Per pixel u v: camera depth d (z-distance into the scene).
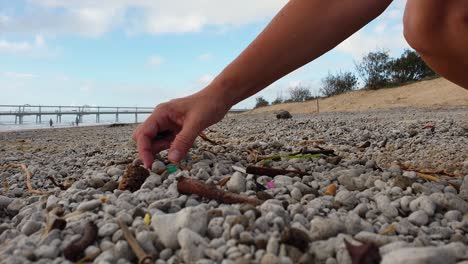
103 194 0.45
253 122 2.35
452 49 0.44
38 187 0.64
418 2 0.43
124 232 0.32
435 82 5.22
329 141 1.04
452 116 2.16
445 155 0.75
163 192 0.43
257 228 0.32
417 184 0.44
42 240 0.33
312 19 0.45
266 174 0.51
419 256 0.24
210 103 0.49
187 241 0.30
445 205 0.39
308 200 0.42
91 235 0.32
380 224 0.36
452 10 0.41
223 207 0.37
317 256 0.29
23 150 1.37
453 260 0.27
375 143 0.97
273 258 0.27
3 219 0.46
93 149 1.17
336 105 5.48
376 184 0.46
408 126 1.43
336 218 0.34
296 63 0.47
